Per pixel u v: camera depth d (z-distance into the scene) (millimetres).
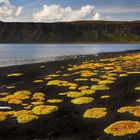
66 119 31422
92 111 32969
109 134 27203
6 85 48469
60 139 26750
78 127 29297
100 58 84812
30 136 27750
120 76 50875
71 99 38312
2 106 36344
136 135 26594
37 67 67250
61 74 56000
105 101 36812
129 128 27891
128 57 83750
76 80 49250
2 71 63000
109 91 41281
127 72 54562
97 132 27875
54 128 29344
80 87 44000
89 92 40719
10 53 172375
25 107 35594
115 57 86188
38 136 27672
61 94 40719
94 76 52250
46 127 29641
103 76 51625
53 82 47688
